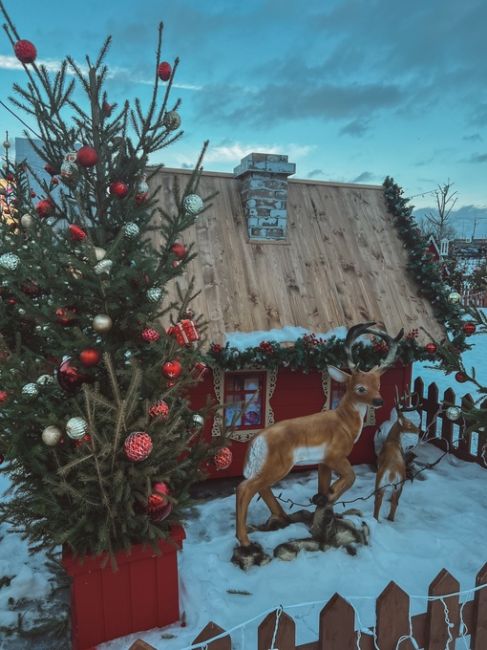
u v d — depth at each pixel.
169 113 3.38
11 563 4.36
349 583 3.98
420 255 7.02
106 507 3.15
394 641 2.55
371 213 7.57
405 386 6.84
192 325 3.56
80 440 3.00
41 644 3.47
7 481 5.92
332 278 6.64
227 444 3.88
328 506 4.56
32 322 4.05
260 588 3.90
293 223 7.02
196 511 5.41
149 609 3.46
